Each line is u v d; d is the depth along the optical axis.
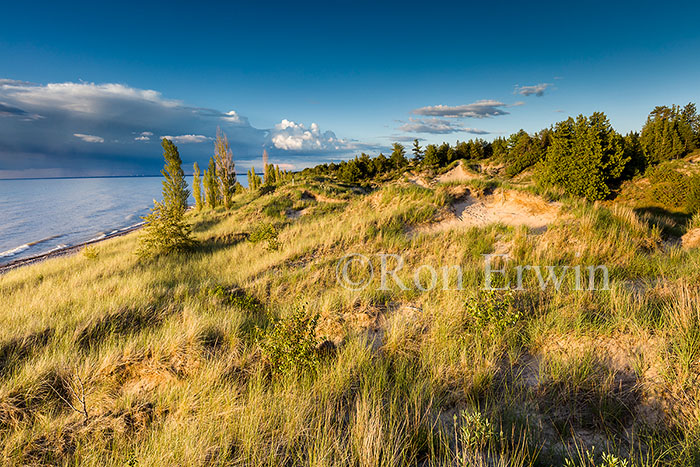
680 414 2.77
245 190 49.72
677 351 3.16
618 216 9.86
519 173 47.38
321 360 4.68
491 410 3.30
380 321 5.82
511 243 9.17
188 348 5.05
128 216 62.81
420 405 3.40
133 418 3.91
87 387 4.39
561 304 5.11
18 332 5.76
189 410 3.85
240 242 16.80
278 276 9.12
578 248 8.03
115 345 5.33
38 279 12.34
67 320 6.24
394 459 2.73
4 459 3.27
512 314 4.69
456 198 13.97
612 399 3.11
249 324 6.20
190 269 11.75
